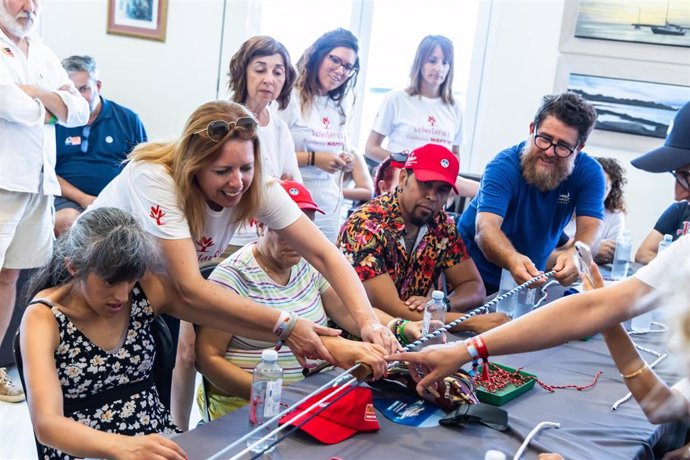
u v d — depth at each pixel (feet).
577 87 15.88
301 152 12.41
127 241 5.68
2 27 10.37
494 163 9.96
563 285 9.03
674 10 14.78
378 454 5.40
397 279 8.60
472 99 16.89
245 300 6.42
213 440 5.42
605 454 5.67
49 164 10.81
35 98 10.38
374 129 15.23
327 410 5.62
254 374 5.77
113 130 14.44
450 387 6.20
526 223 10.09
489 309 8.53
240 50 11.00
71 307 5.92
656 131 15.31
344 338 7.14
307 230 7.03
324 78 12.34
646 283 6.00
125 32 19.45
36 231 10.85
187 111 19.29
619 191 12.89
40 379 5.43
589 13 15.51
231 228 7.08
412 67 14.85
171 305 6.46
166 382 6.61
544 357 7.66
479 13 16.57
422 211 8.36
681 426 6.85
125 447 5.05
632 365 6.14
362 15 17.74
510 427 5.93
